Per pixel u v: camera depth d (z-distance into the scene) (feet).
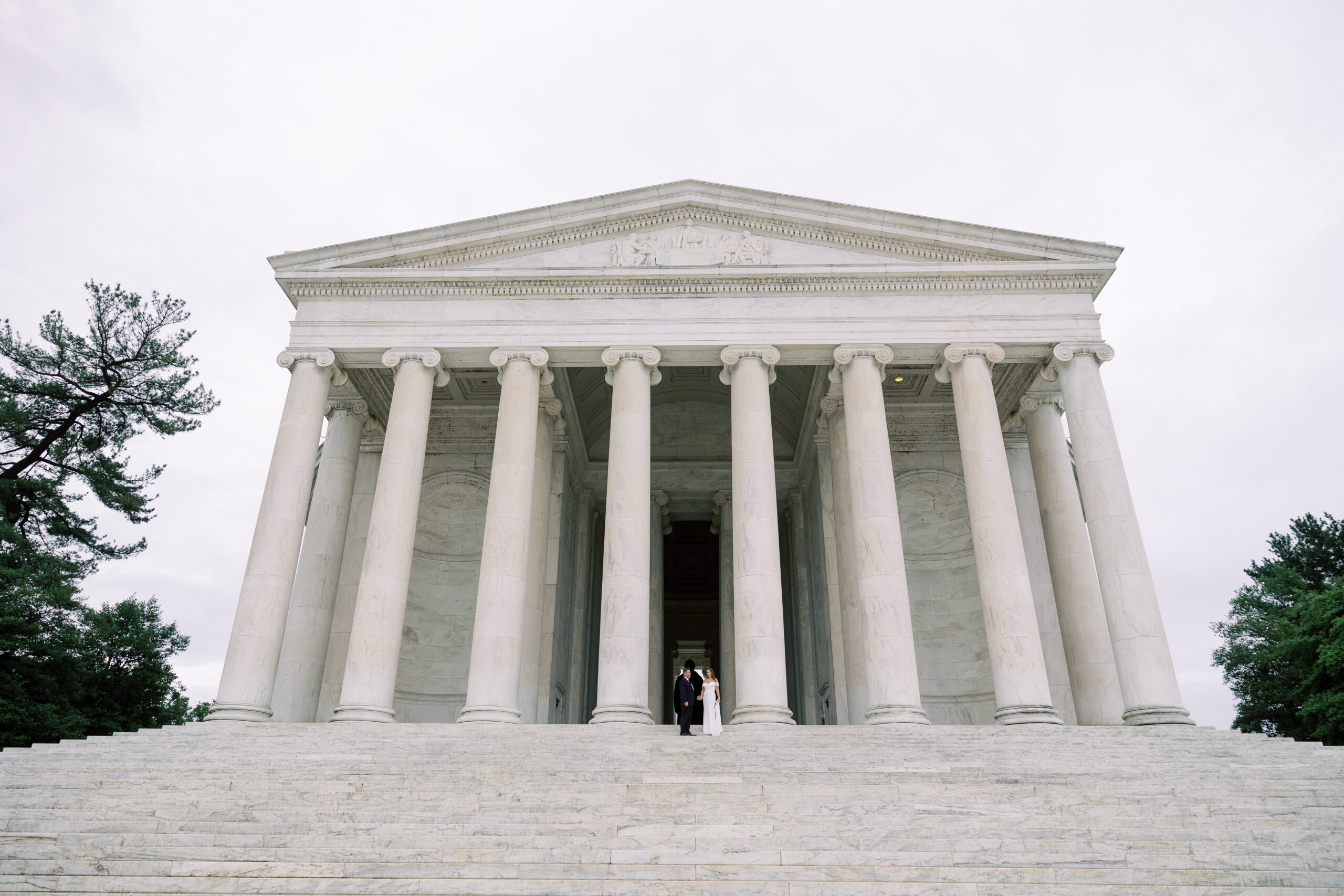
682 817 48.29
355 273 104.06
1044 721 82.43
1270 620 197.77
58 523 138.62
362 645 87.66
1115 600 88.74
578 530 140.87
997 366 115.14
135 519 144.56
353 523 120.37
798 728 77.87
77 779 56.59
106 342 140.05
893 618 87.61
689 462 146.10
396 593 91.20
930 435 132.57
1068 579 107.34
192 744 68.74
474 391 132.67
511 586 90.53
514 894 41.37
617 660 86.53
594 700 138.62
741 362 100.37
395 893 41.93
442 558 129.49
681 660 189.57
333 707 108.78
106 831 47.62
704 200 107.55
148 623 156.76
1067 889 41.63
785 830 46.78
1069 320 101.45
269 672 87.76
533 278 103.76
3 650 122.52
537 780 55.93
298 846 45.57
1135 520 91.35
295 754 64.69
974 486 94.53
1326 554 203.21
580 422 139.23
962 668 121.19
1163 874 42.57
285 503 93.86
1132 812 49.90
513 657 88.22
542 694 112.37
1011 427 123.65
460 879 42.47
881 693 84.99
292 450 96.32
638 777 55.62
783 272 102.63
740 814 48.96
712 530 151.02
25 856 44.65
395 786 53.98
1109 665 102.47
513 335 102.47
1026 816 48.78
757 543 90.89
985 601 90.17
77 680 135.33
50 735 125.59
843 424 114.62
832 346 101.50
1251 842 45.80
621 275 103.14
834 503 119.34
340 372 104.27
